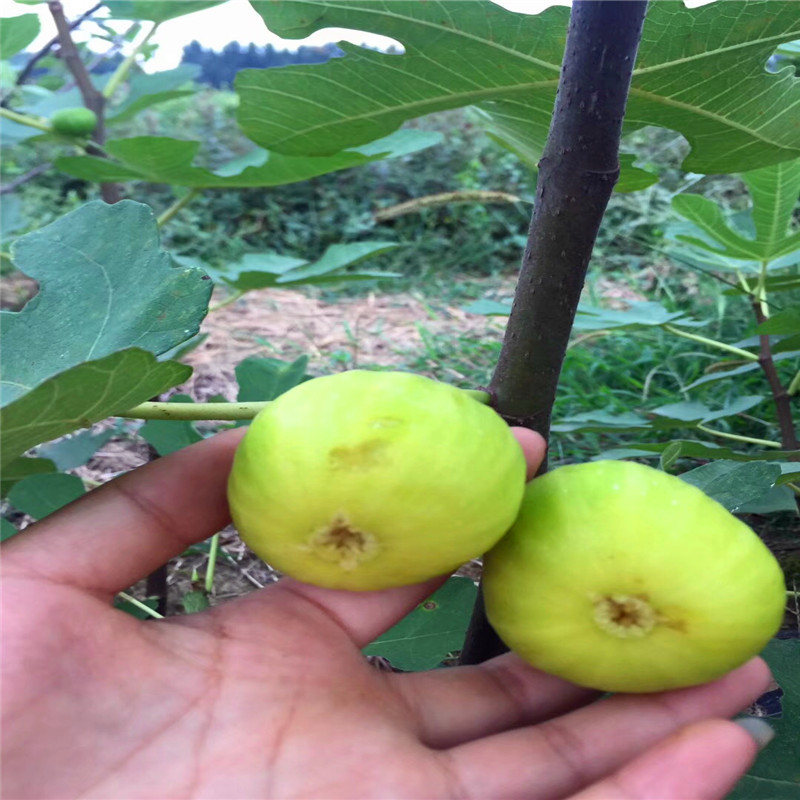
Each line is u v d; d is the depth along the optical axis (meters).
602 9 0.15
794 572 0.34
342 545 0.14
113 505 0.17
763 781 0.19
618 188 0.26
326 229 1.24
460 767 0.17
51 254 0.18
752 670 0.17
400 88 0.22
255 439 0.14
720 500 0.19
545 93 0.22
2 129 0.40
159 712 0.16
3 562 0.16
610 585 0.14
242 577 0.38
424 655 0.25
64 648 0.16
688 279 0.78
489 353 0.66
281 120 0.24
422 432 0.13
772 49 0.19
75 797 0.15
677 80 0.20
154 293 0.17
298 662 0.18
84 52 0.53
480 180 1.22
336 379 0.14
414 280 1.03
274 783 0.16
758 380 0.52
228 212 1.29
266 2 0.20
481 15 0.19
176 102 1.43
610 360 0.61
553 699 0.20
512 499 0.14
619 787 0.14
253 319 0.85
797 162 0.30
